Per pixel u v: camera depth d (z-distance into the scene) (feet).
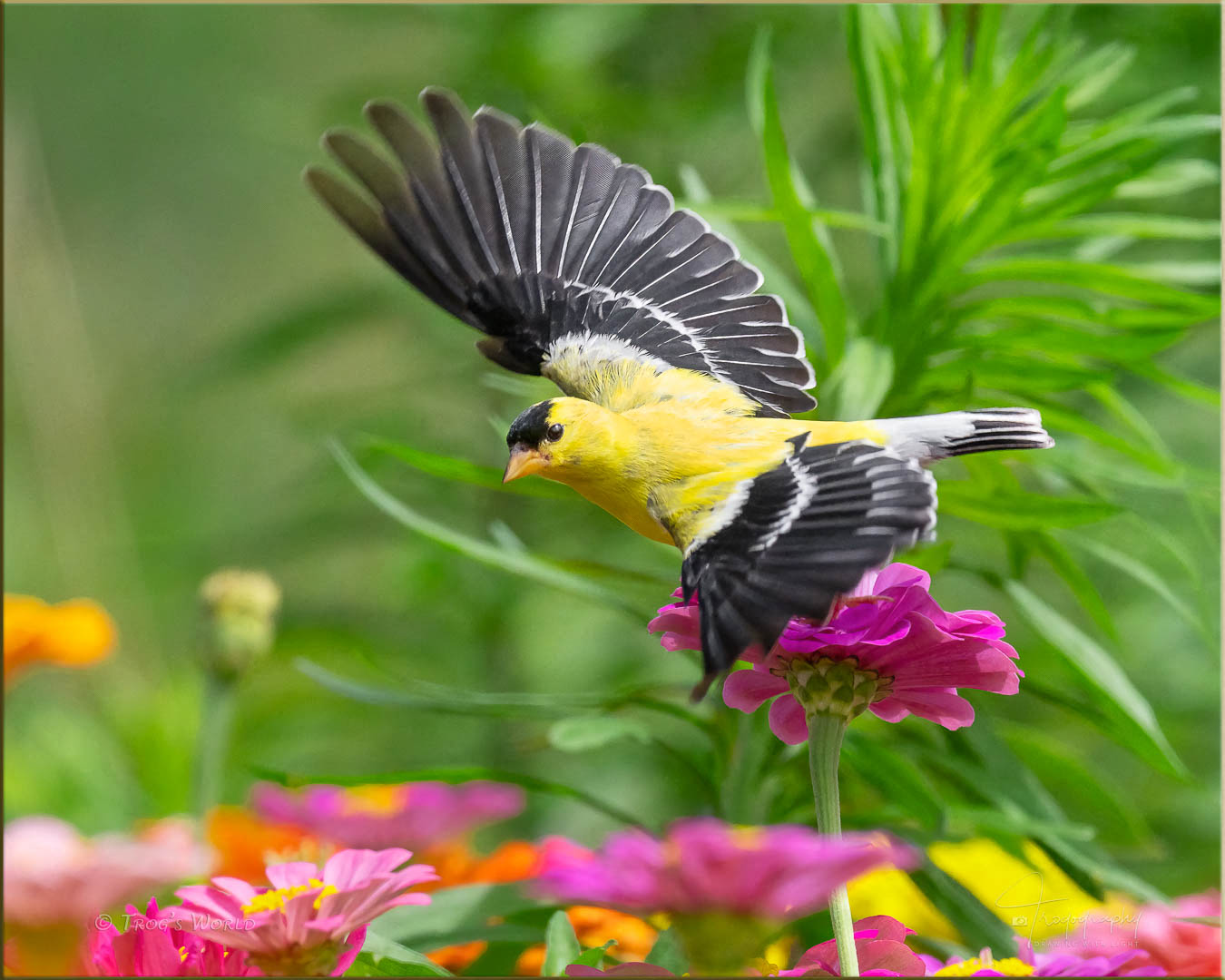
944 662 13.61
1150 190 14.35
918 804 14.14
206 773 14.42
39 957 13.98
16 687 17.67
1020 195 14.21
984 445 13.69
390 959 13.76
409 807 14.24
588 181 14.01
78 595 22.68
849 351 14.17
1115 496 14.48
